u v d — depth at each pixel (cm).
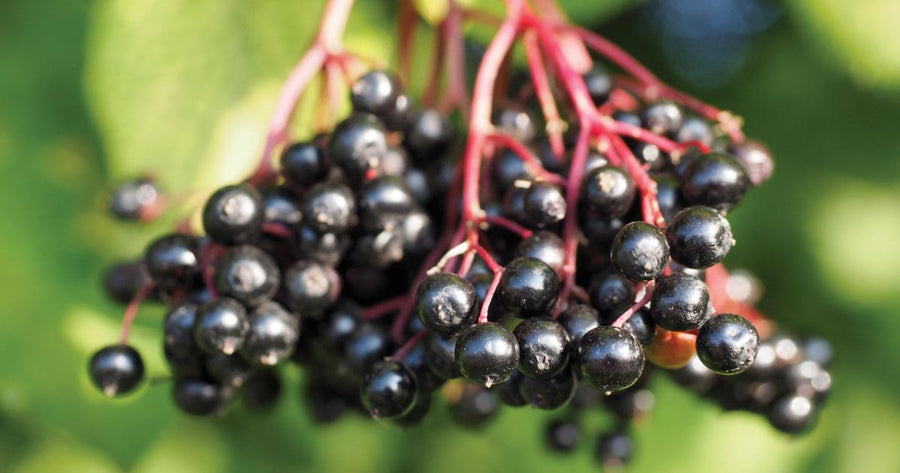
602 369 24
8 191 33
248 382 28
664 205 26
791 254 36
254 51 31
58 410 31
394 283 28
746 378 28
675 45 38
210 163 31
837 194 36
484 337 24
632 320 25
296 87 28
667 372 28
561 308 25
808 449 35
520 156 27
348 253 27
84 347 32
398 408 26
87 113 33
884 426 35
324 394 29
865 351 35
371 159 26
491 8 32
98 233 33
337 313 27
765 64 37
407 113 28
